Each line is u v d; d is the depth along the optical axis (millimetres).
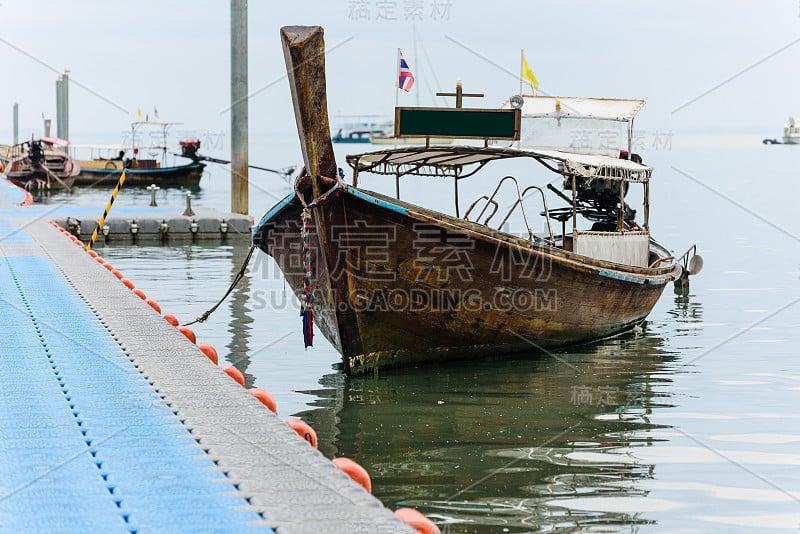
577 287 15758
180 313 19766
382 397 13273
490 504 9164
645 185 18562
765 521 8773
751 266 28062
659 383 14102
